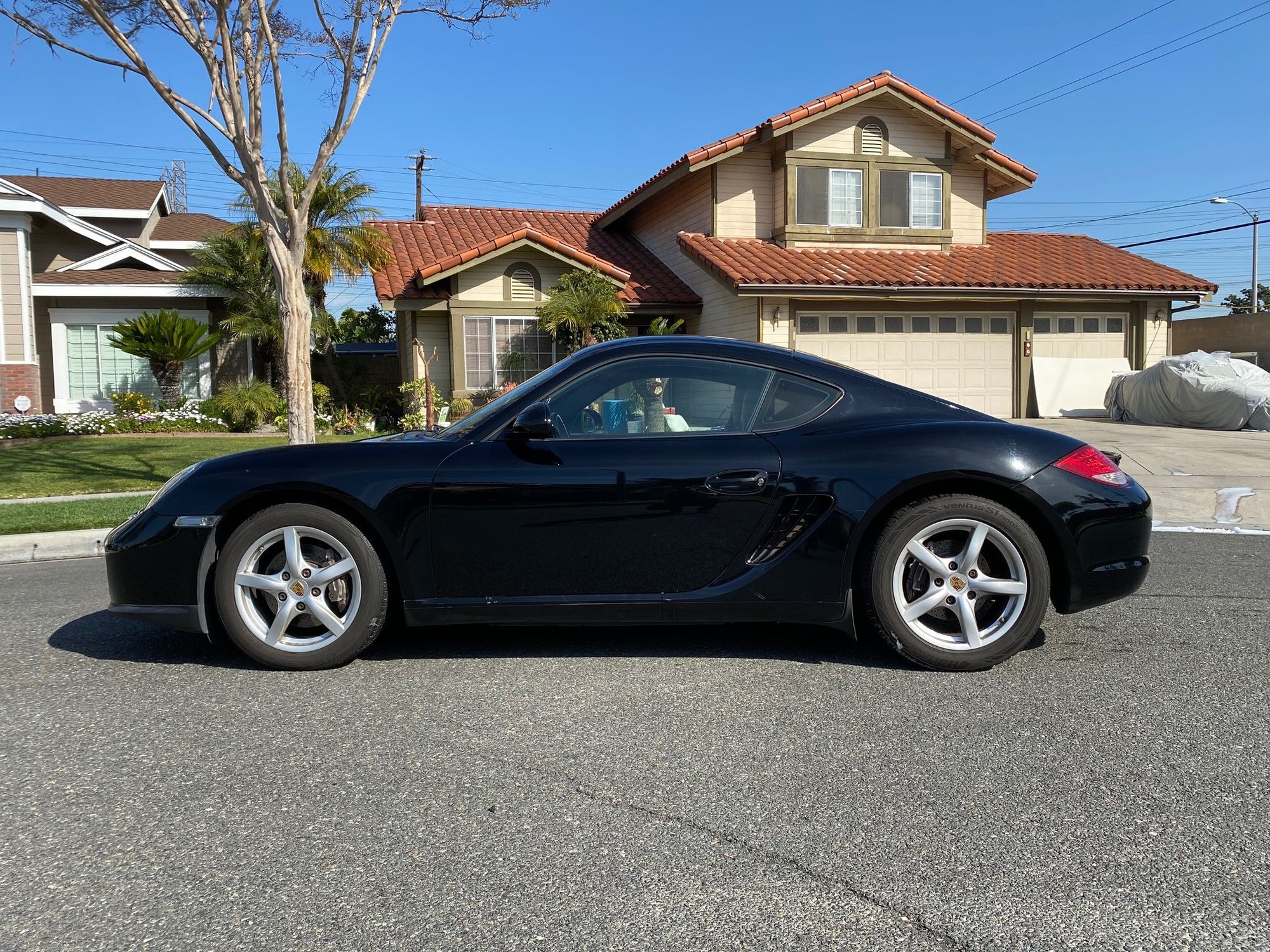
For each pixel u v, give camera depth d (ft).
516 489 12.43
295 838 8.21
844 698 11.66
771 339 54.65
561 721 10.96
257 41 32.37
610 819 8.50
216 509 12.63
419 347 58.59
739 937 6.70
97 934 6.79
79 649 14.34
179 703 11.75
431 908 7.10
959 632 12.90
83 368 60.80
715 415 13.04
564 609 12.59
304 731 10.74
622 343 13.43
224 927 6.86
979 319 58.65
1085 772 9.41
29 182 71.72
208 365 62.69
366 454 12.85
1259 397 47.88
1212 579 18.53
